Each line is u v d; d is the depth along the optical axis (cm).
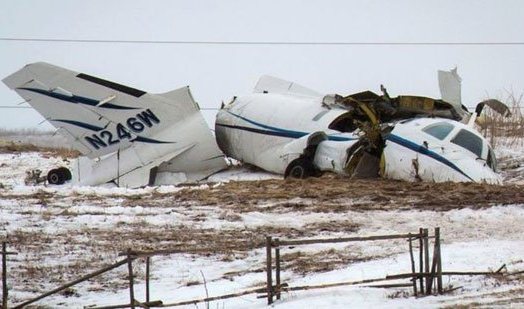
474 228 8050
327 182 10738
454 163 10300
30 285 6600
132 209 9475
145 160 12344
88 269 7012
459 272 5759
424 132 10650
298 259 7131
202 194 10312
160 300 5912
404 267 6369
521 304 4900
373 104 11675
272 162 12425
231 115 13275
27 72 12481
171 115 12462
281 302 5481
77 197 10462
